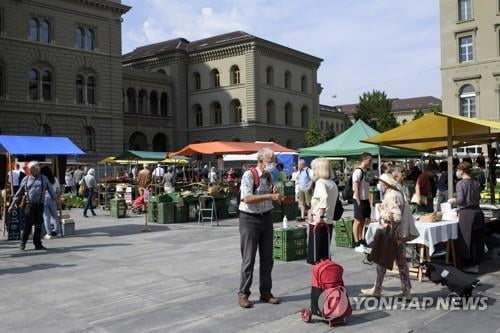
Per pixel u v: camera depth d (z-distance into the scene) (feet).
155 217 60.23
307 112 231.71
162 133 204.23
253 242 22.49
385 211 22.76
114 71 163.32
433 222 28.12
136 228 54.39
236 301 23.65
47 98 147.43
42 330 20.15
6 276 30.01
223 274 29.55
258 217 22.49
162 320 21.07
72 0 150.92
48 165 53.36
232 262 33.27
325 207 24.16
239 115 202.80
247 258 22.47
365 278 27.71
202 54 208.74
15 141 49.57
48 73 147.95
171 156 83.41
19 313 22.50
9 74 137.80
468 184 28.14
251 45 197.06
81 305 23.59
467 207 28.17
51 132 147.13
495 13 146.41
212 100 207.10
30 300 24.59
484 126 35.68
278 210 60.64
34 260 35.37
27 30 141.79
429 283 26.35
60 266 32.96
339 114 327.88
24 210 40.37
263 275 23.16
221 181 92.63
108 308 23.02
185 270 30.89
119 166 134.62
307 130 229.66
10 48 137.90
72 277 29.50
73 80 152.46
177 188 88.63
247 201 22.06
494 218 34.32
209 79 208.23
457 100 153.48
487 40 147.74
